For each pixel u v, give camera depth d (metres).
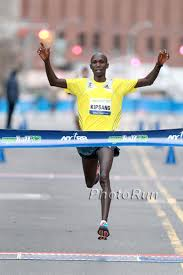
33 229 22.88
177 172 41.12
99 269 17.67
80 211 26.61
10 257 18.81
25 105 151.62
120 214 26.05
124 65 181.88
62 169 41.81
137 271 17.52
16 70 66.50
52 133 20.62
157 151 57.38
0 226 23.38
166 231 22.83
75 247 20.17
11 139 20.64
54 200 29.33
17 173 39.50
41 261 18.44
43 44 20.30
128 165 45.12
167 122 108.38
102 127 20.98
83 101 21.02
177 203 29.00
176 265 18.19
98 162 22.25
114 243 20.80
